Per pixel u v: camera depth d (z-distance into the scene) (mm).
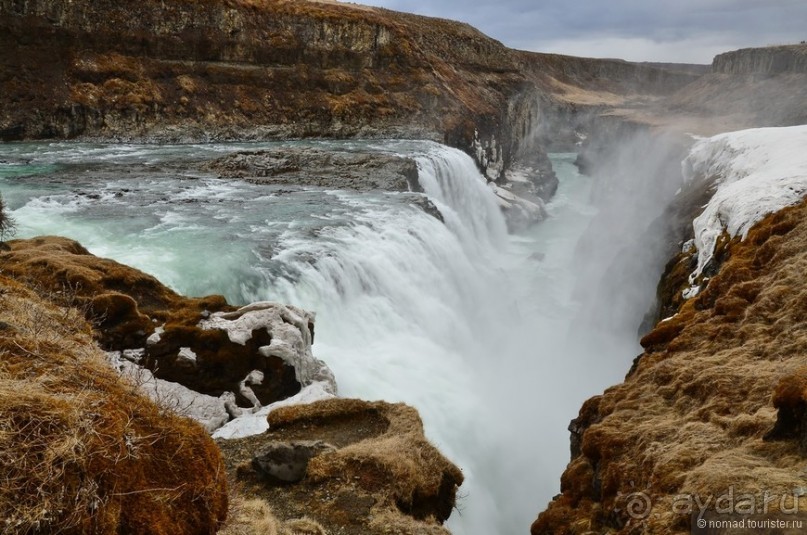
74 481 4605
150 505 5090
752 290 14781
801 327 12445
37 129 44000
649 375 13000
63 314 9688
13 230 20406
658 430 10297
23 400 4887
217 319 14844
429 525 9641
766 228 17516
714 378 11227
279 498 9898
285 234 24500
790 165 23469
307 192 33594
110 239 22062
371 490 10094
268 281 19906
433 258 28188
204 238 22969
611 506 9359
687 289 19609
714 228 20938
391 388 18266
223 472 6113
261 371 14078
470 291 30594
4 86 43469
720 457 8336
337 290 21531
